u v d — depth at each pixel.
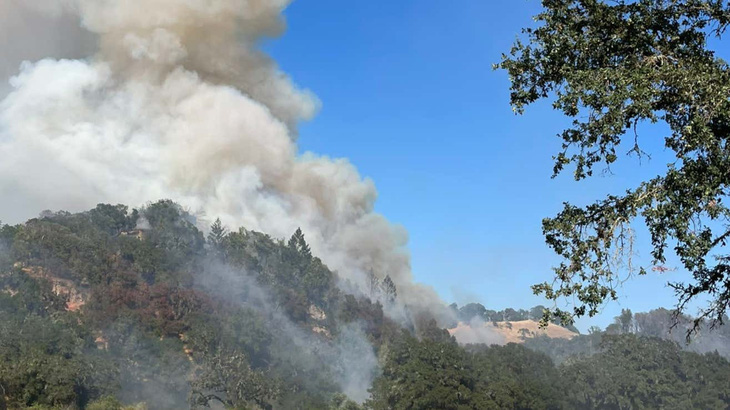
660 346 130.25
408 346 111.38
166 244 165.38
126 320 122.75
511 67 18.08
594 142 15.87
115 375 97.62
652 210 14.60
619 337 136.00
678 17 16.67
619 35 16.58
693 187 14.34
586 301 15.22
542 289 15.67
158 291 137.12
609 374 122.94
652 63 15.95
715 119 14.74
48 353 96.50
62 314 119.44
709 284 15.30
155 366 110.38
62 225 162.62
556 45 17.20
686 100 14.88
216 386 104.19
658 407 120.38
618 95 15.02
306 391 114.44
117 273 141.25
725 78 14.52
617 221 15.27
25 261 138.12
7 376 83.12
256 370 117.56
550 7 18.09
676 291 15.87
